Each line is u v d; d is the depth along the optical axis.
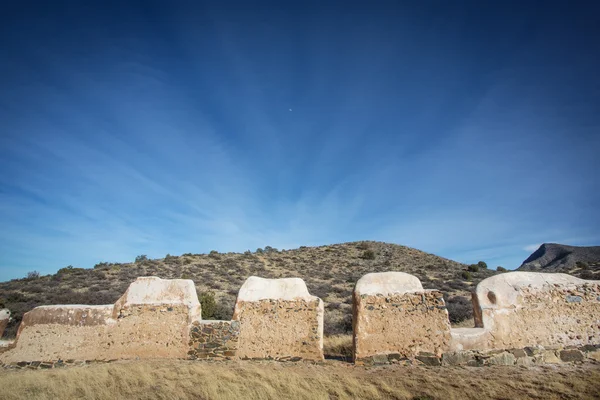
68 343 10.67
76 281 32.62
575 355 9.12
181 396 7.50
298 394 7.42
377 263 43.91
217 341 10.37
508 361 9.05
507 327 9.38
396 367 9.03
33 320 10.96
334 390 7.62
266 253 51.88
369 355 9.38
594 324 9.43
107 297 25.91
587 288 9.73
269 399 7.26
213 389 7.62
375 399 7.22
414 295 9.72
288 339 10.09
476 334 9.29
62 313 10.97
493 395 7.11
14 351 10.68
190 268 39.06
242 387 7.82
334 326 18.80
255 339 10.25
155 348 10.50
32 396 7.60
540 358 9.09
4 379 8.62
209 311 19.92
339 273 38.62
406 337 9.43
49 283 31.92
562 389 7.22
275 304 10.45
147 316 10.78
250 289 10.80
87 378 8.47
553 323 9.42
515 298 9.61
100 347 10.59
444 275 37.47
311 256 48.56
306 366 9.42
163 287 11.11
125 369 8.99
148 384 8.16
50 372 9.29
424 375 8.30
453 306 20.95
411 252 51.56
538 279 9.92
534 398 6.94
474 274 38.22
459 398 7.03
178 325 10.62
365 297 9.82
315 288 30.55
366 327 9.59
